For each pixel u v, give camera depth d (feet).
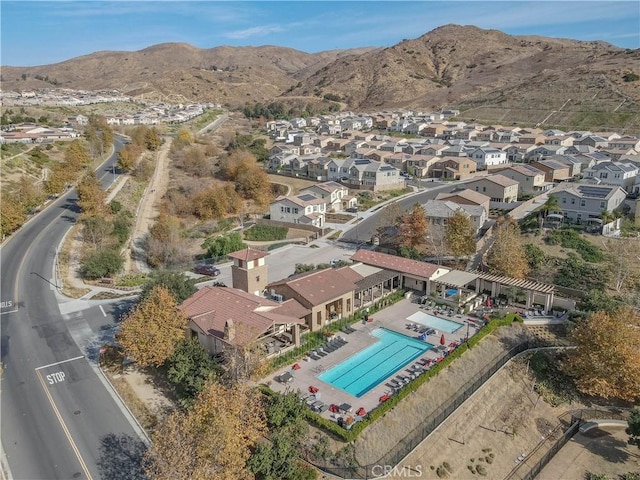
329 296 160.76
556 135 467.11
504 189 297.12
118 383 129.70
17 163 326.44
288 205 288.30
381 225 265.95
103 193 276.41
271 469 97.86
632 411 131.54
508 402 137.90
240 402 98.53
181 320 131.34
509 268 188.03
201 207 301.43
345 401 123.95
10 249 225.56
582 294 184.96
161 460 87.71
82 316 167.63
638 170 317.42
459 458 116.78
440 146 444.96
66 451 105.70
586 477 119.55
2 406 120.16
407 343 153.48
